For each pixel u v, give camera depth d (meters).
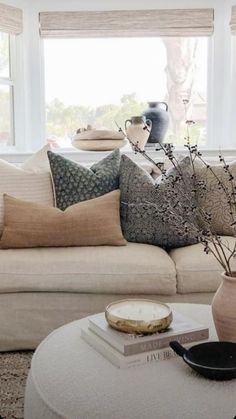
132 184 2.76
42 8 3.94
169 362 1.45
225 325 1.51
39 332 2.46
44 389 1.37
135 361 1.43
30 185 2.87
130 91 4.09
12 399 2.03
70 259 2.43
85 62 4.06
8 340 2.46
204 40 4.02
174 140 4.12
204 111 4.08
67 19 3.94
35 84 4.02
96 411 1.24
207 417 1.19
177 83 4.07
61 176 2.85
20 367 2.31
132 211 2.72
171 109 4.09
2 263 2.41
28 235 2.56
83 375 1.40
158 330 1.47
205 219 1.79
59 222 2.57
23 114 4.01
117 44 4.05
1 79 3.87
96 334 1.56
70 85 4.07
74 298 2.45
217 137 4.05
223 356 1.40
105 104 4.10
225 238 2.71
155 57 4.05
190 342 1.50
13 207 2.63
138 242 2.72
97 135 3.69
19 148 4.03
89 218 2.60
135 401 1.27
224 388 1.30
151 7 3.92
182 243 2.70
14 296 2.45
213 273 2.40
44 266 2.40
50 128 4.10
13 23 3.84
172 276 2.40
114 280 2.38
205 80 4.05
